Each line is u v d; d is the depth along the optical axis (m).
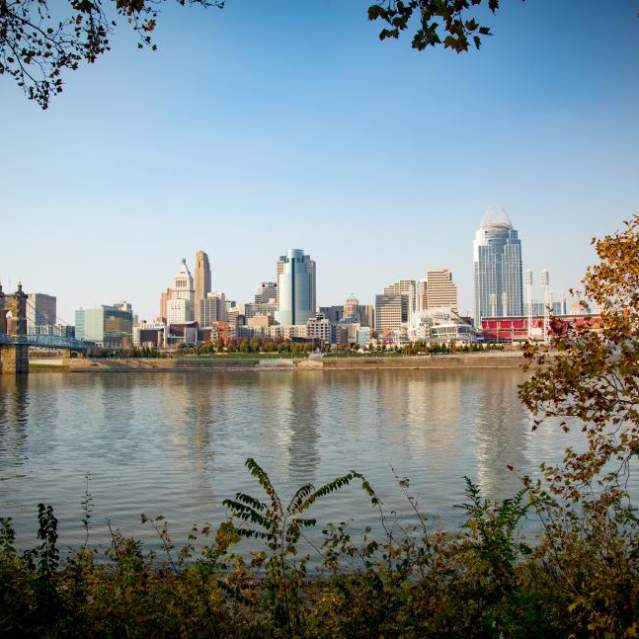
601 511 16.50
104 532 31.75
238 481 44.16
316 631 13.23
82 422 81.56
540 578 15.05
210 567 15.36
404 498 37.66
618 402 15.06
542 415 80.88
